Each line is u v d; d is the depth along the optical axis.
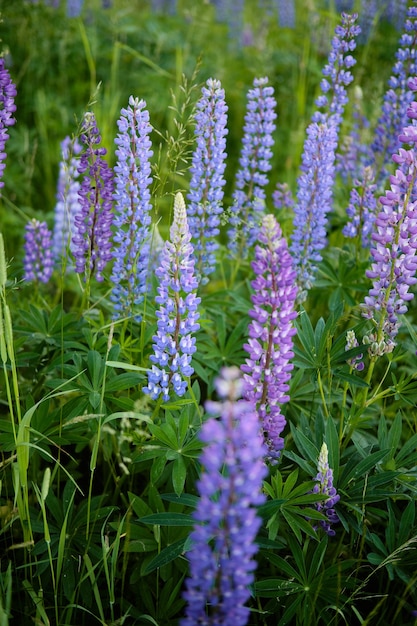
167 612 1.75
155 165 1.92
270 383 1.68
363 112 2.51
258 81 2.08
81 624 1.78
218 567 1.53
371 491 1.78
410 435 2.01
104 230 1.97
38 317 1.98
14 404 1.96
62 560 1.73
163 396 1.79
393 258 1.78
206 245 2.04
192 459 1.83
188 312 1.76
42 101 2.78
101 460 1.98
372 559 1.75
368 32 2.87
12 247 2.51
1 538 1.84
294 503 1.73
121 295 1.98
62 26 3.11
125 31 3.09
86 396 1.84
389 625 1.78
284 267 1.63
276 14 4.16
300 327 1.99
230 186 2.82
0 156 1.90
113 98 2.82
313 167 2.05
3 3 2.94
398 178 1.76
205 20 3.60
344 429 1.86
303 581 1.74
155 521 1.69
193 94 2.86
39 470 1.94
